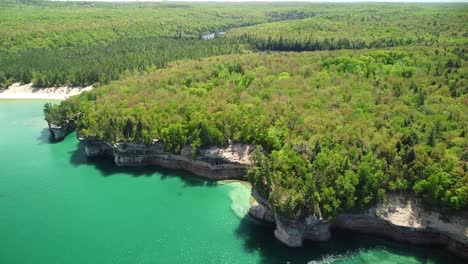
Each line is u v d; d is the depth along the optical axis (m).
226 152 102.19
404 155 79.62
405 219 76.62
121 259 76.06
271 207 80.06
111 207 93.50
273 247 78.81
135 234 83.38
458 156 76.25
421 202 77.38
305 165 81.38
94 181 105.75
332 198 75.75
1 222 87.81
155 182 104.50
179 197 97.25
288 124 96.69
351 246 78.25
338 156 80.19
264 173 82.44
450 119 89.31
